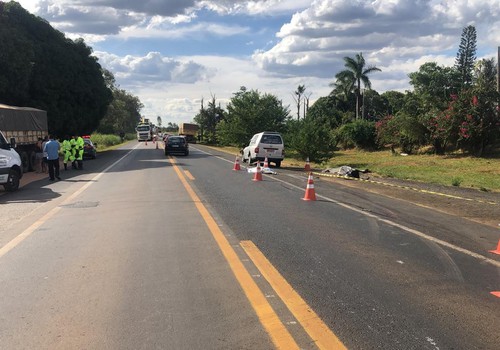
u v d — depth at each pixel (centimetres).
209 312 461
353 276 581
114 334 412
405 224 935
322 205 1170
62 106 4100
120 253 682
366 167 2934
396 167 2909
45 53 3934
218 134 6053
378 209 1134
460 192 1587
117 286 537
